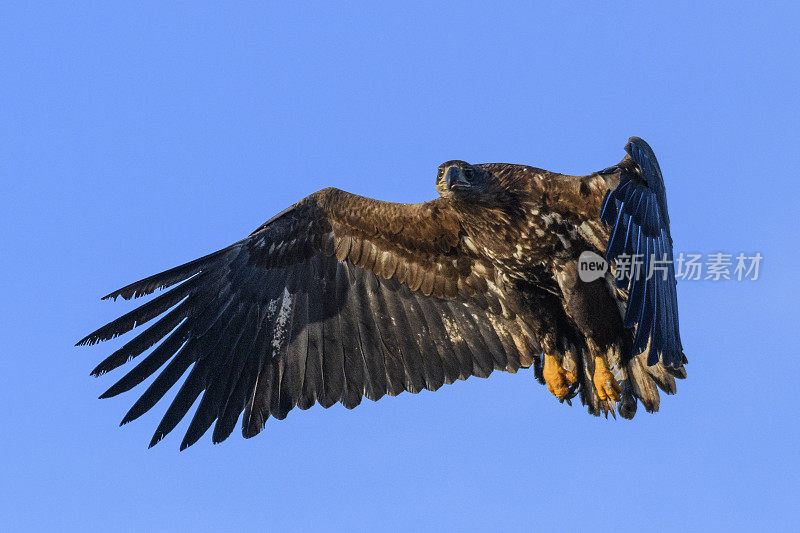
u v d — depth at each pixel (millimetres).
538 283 12742
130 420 12547
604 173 10844
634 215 10414
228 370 13078
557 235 12219
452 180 12062
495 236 12516
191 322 12969
